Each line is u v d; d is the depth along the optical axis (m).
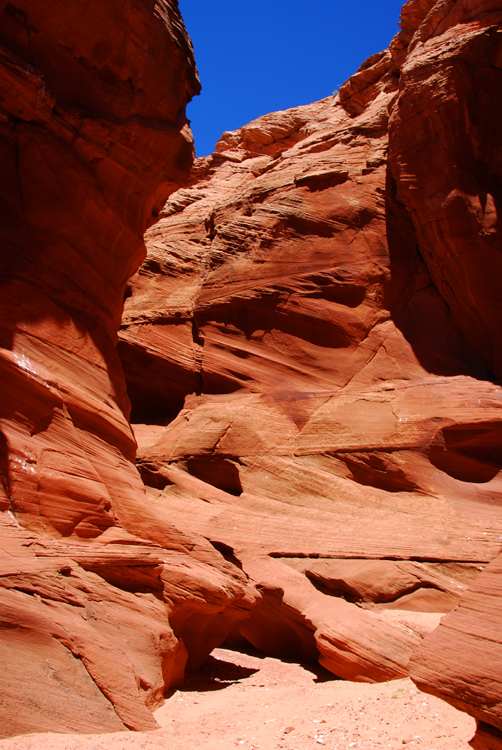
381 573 10.32
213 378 14.98
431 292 14.48
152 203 10.83
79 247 9.17
